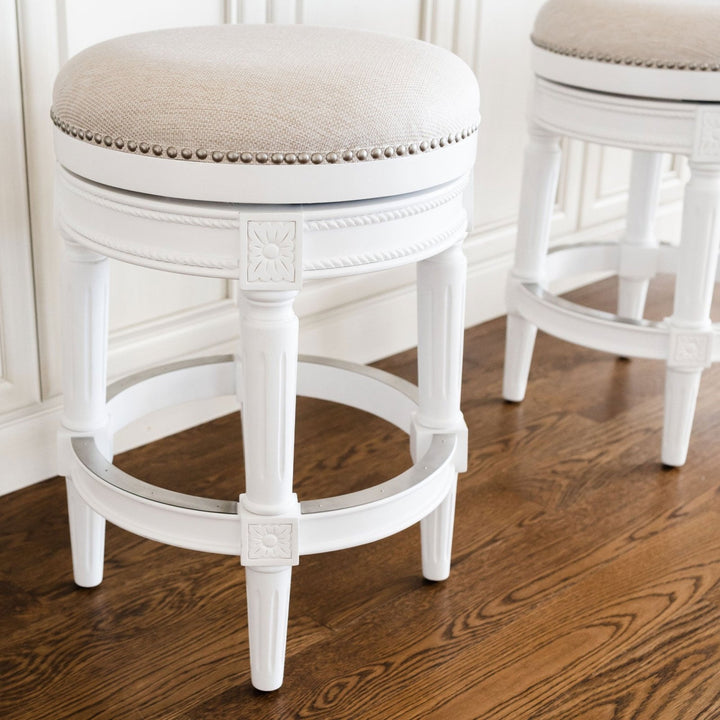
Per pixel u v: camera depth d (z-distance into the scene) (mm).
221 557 1351
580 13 1415
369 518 1096
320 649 1201
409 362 1873
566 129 1463
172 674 1153
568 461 1602
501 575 1338
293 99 904
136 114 909
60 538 1370
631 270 1841
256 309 960
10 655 1165
